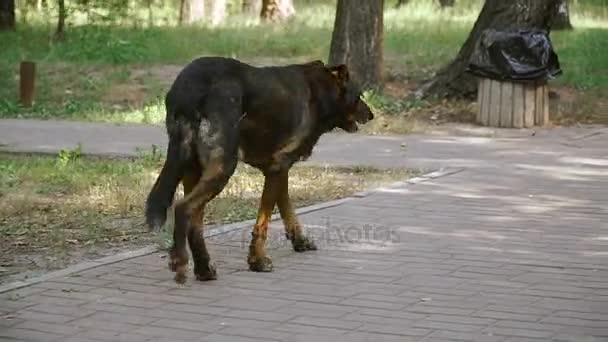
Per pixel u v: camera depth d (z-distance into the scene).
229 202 12.01
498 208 11.52
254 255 8.96
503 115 18.03
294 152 9.07
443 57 24.33
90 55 25.39
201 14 32.84
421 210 11.41
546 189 12.62
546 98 18.23
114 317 7.62
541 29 18.88
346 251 9.62
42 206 12.02
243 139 8.76
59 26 28.16
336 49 20.70
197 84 8.42
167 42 27.03
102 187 13.05
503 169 14.03
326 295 8.18
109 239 10.38
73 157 14.94
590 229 10.48
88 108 20.45
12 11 30.58
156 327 7.38
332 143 16.41
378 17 20.58
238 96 8.52
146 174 13.88
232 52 25.98
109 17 29.14
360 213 11.27
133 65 24.75
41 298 8.09
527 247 9.72
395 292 8.24
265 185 9.03
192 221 8.54
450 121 18.62
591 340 7.08
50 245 10.15
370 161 14.73
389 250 9.64
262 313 7.71
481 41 18.17
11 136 17.34
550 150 15.66
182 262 8.38
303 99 9.02
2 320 7.52
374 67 20.58
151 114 19.55
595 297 8.09
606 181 13.15
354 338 7.12
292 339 7.10
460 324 7.42
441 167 14.22
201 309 7.83
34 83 21.03
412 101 19.80
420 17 32.81
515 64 17.83
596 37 28.56
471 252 9.54
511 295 8.14
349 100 9.34
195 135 8.38
